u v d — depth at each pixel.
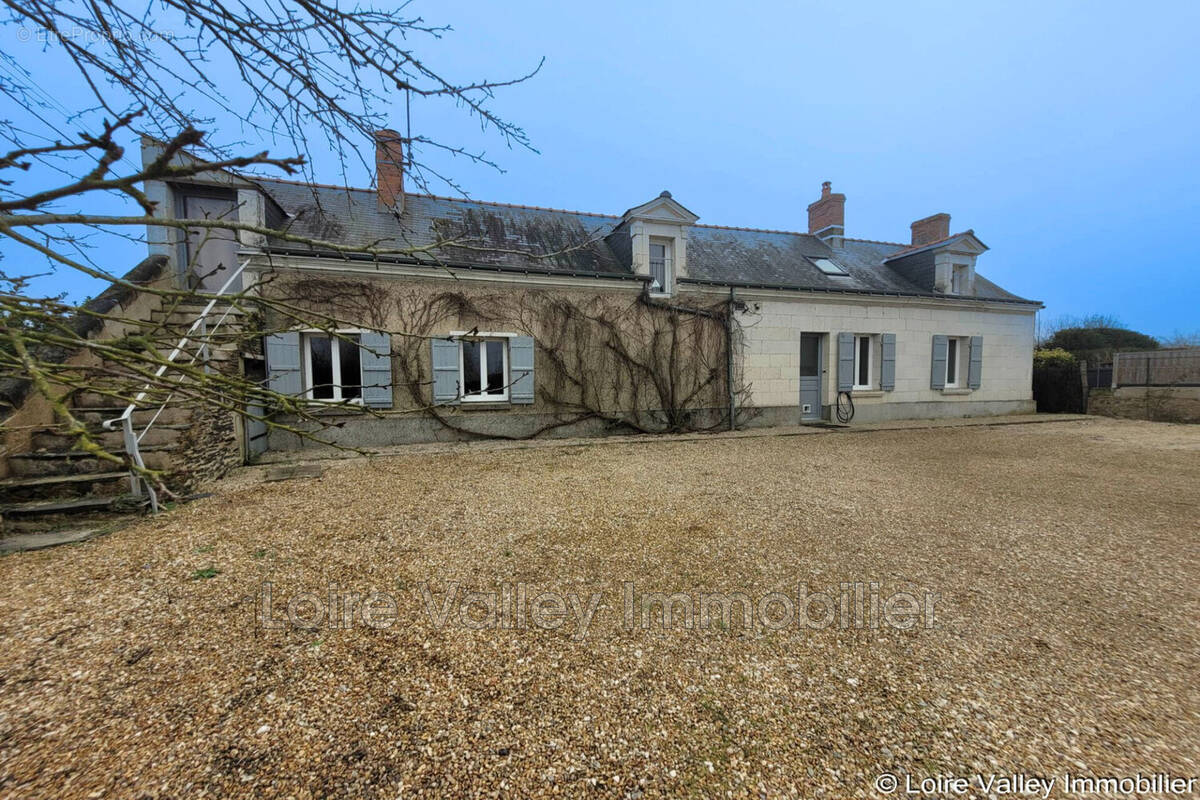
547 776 1.60
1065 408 13.47
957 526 3.96
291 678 2.06
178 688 1.99
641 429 9.74
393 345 8.19
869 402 11.56
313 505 4.57
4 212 1.81
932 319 11.95
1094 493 5.00
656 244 10.21
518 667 2.15
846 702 1.93
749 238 12.95
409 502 4.66
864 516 4.22
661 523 4.03
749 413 10.55
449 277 8.43
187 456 4.96
